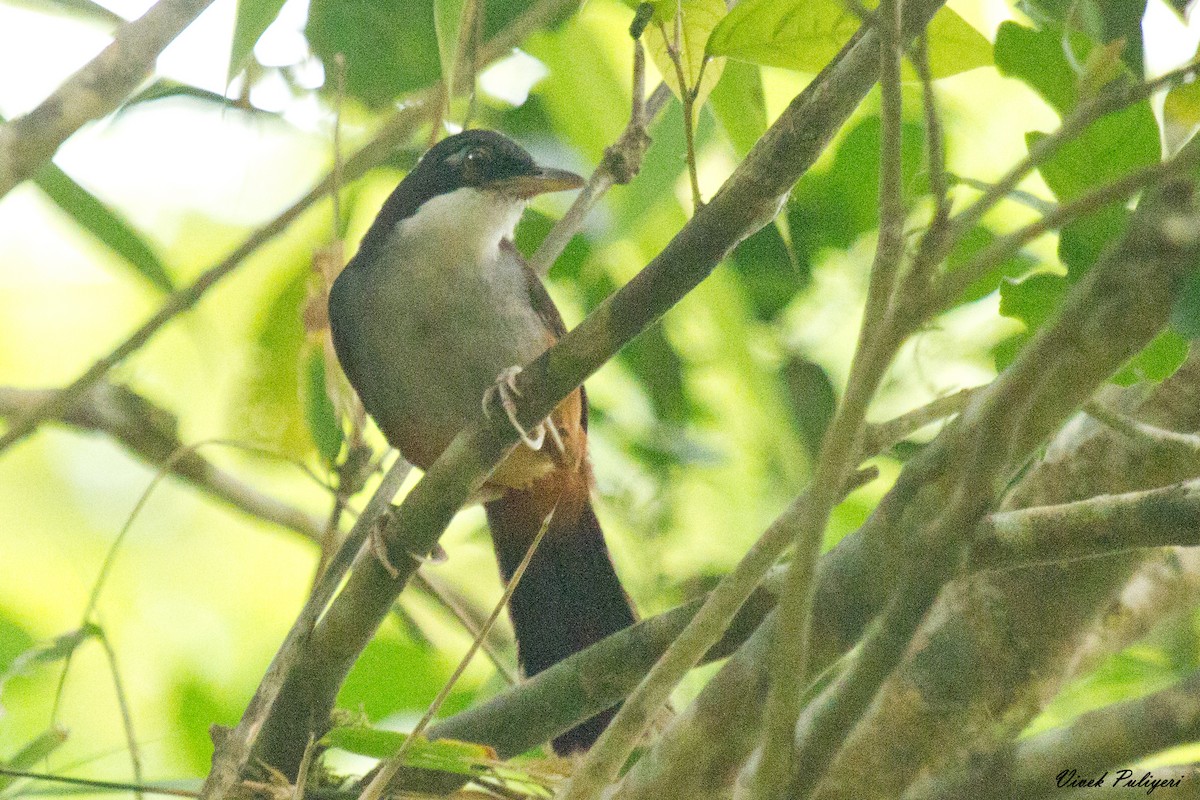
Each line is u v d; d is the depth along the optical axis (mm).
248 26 7172
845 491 6195
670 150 9734
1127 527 5773
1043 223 4367
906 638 4574
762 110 8727
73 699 12742
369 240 10117
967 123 11281
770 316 11367
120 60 6395
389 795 7344
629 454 11453
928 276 4430
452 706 11000
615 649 7359
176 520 14570
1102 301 4555
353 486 7797
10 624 11586
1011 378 4543
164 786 7559
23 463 14492
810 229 11086
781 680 4473
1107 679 10008
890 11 4797
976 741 6410
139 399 11828
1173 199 4578
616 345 6633
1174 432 6660
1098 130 6371
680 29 6887
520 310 9641
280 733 7309
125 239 10242
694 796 6352
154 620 14164
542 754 9148
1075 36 6410
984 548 5898
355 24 9922
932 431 10930
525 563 6395
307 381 8242
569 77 10688
